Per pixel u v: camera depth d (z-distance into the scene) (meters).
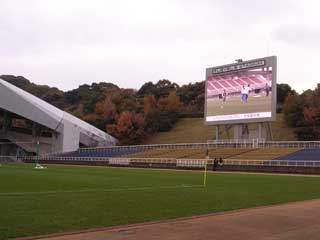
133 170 56.25
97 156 87.38
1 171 46.50
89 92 159.75
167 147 85.19
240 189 26.62
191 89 143.25
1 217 13.95
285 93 123.31
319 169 50.69
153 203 18.41
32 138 98.00
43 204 17.30
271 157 62.00
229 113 66.38
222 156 68.25
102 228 12.76
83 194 21.66
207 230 12.76
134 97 137.50
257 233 12.47
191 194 22.61
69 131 96.00
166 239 11.41
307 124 95.62
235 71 65.75
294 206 18.69
